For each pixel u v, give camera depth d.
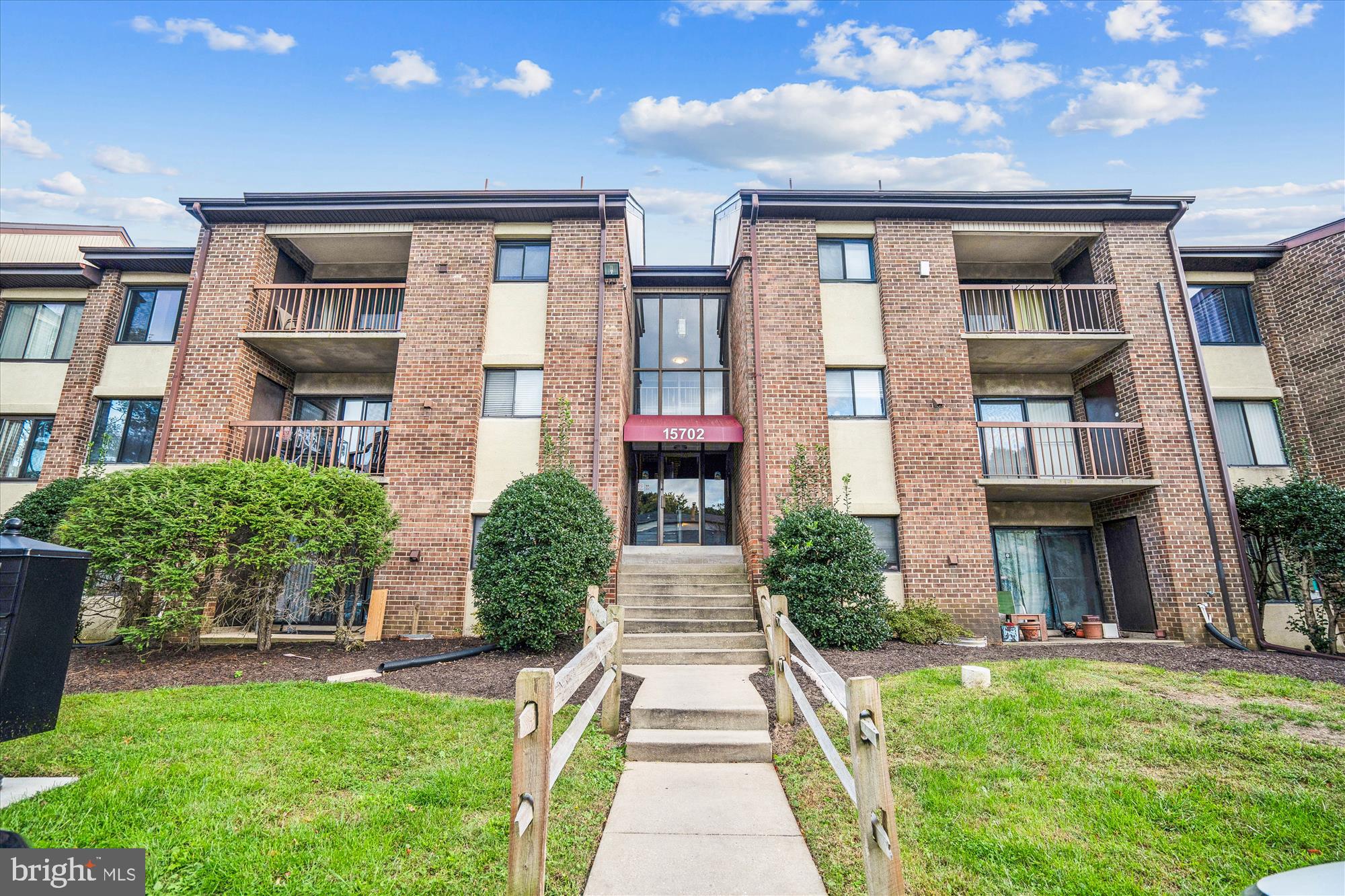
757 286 13.35
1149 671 7.42
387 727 5.70
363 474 11.91
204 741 5.15
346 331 13.28
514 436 12.94
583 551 10.10
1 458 14.66
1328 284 13.32
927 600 11.66
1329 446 13.15
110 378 14.55
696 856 3.67
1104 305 13.57
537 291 13.63
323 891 3.08
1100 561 14.05
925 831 3.82
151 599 9.49
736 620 10.38
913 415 12.69
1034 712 5.86
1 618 4.23
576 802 4.39
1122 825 3.86
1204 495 12.20
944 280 13.34
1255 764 4.68
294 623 12.57
